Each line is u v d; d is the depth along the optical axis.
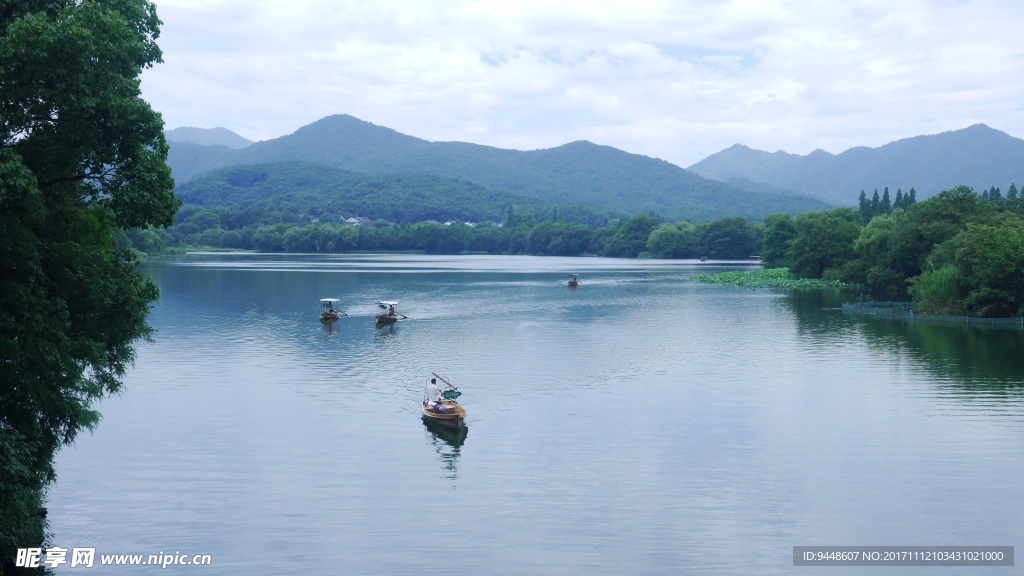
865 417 52.47
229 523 35.50
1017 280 100.44
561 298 140.12
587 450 45.69
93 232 34.78
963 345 82.06
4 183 25.73
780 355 76.69
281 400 57.41
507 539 33.97
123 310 32.81
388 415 53.31
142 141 31.17
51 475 33.69
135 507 37.22
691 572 31.22
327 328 96.75
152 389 60.94
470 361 73.31
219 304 125.00
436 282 180.62
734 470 42.22
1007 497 38.34
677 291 156.62
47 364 29.80
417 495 38.75
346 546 33.31
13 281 28.53
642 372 68.06
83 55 28.28
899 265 131.12
